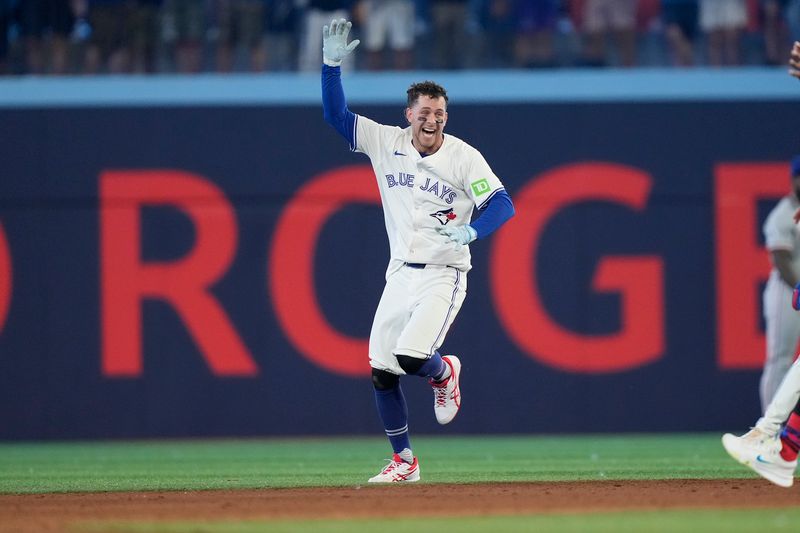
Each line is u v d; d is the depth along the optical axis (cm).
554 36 4300
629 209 3944
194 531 1494
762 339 3925
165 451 3519
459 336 3922
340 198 3934
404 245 2097
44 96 3944
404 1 4269
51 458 3297
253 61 4259
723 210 3944
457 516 1641
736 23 4291
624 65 4288
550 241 3931
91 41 4247
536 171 3944
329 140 3947
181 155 3934
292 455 3316
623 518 1600
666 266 3941
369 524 1554
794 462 1914
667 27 4309
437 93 2048
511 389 3919
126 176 3925
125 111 3934
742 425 3922
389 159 2106
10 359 3922
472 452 3331
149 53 4250
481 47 4281
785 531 1447
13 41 4231
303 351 3928
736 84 3975
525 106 3950
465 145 2086
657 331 3934
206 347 3922
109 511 1756
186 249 3925
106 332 3922
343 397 3925
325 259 3928
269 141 3944
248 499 1919
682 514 1648
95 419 3919
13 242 3922
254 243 3931
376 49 4256
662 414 3931
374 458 3181
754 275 3931
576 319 3928
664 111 3959
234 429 3919
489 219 2003
